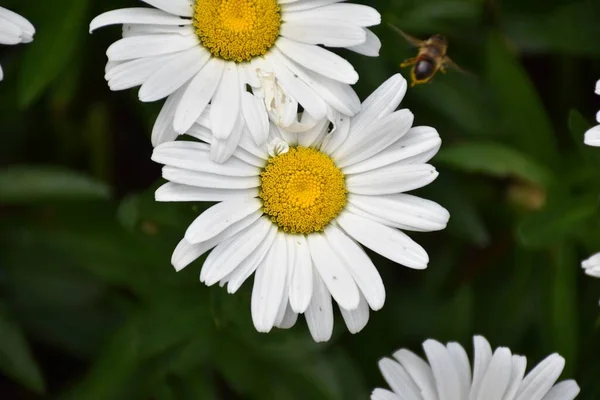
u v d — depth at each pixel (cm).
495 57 77
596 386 78
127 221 73
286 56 71
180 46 70
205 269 70
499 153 76
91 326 78
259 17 71
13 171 74
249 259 71
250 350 75
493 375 71
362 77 76
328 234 71
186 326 74
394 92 71
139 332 74
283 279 71
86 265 75
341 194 71
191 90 70
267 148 71
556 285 76
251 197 71
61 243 75
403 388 72
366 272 71
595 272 72
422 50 73
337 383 76
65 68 75
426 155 71
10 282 77
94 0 75
